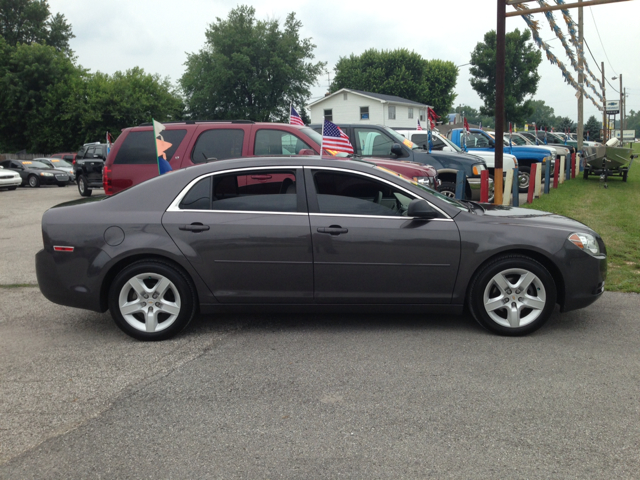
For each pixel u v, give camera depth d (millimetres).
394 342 4594
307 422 3244
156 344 4645
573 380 3777
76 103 45562
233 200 4742
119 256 4605
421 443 2986
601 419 3225
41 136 46406
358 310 4766
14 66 47938
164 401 3549
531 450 2898
